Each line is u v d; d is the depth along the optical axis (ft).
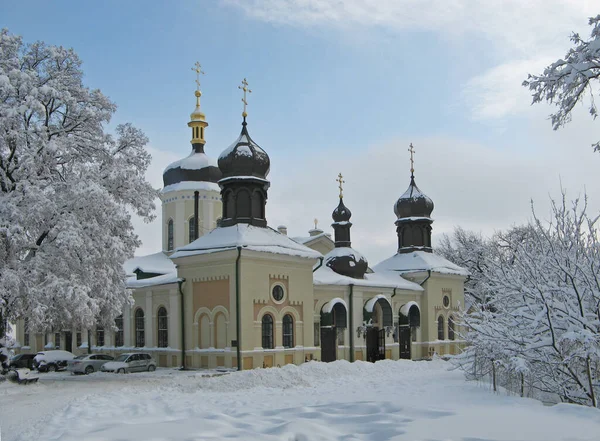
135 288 130.31
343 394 69.41
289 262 119.14
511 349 55.93
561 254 56.08
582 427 38.99
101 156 106.73
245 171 123.03
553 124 49.37
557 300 56.34
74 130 104.73
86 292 91.30
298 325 119.44
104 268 98.68
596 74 46.52
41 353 132.57
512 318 58.90
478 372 69.41
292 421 41.01
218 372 106.22
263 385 82.69
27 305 92.02
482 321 63.41
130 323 134.82
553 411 44.98
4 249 92.38
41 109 93.09
